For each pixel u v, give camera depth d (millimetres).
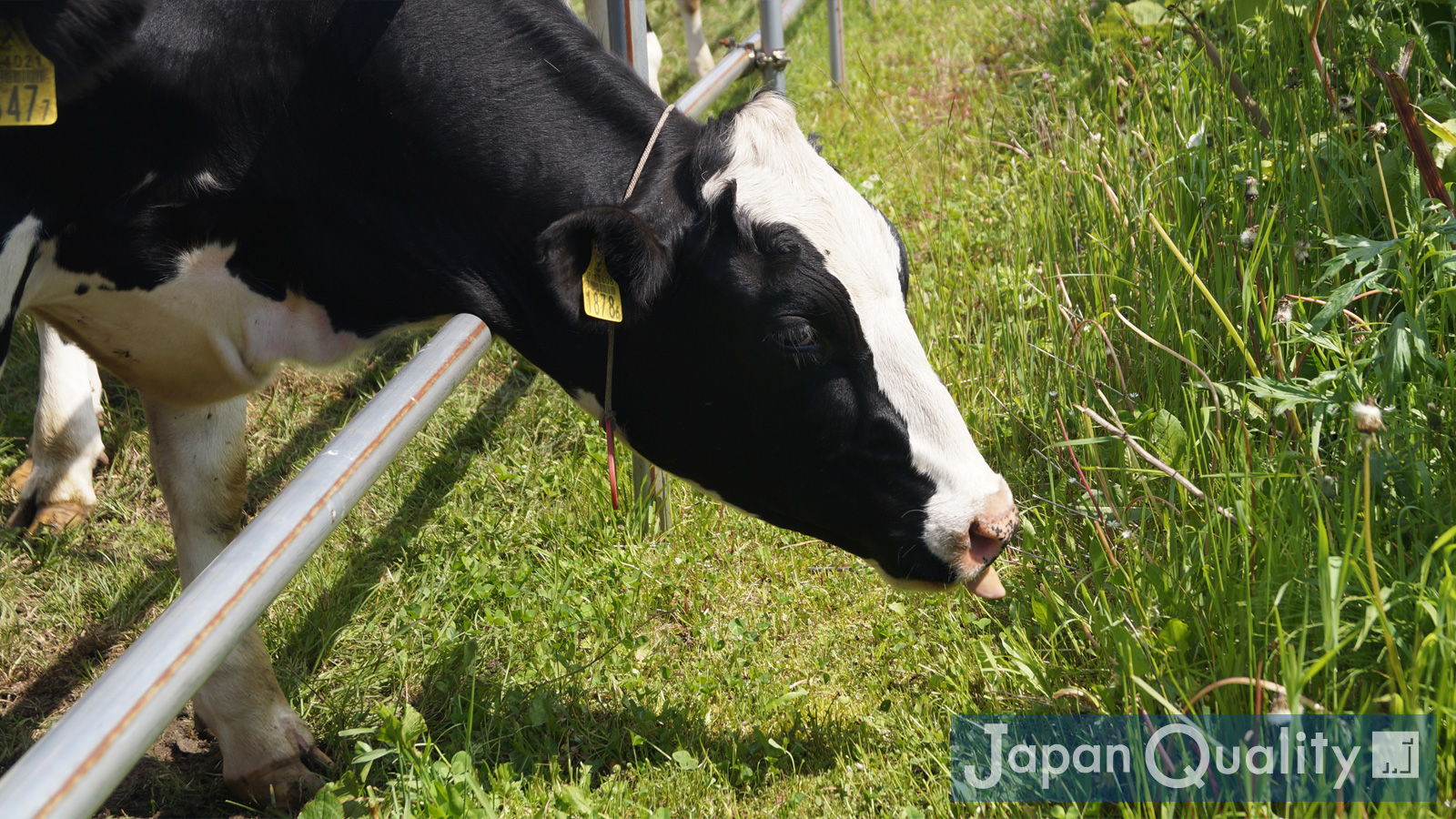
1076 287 3840
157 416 2752
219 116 2219
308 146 2297
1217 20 4926
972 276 4211
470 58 2293
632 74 2422
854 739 2562
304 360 2531
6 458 3842
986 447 3441
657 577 3158
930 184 5238
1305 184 3307
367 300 2441
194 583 1506
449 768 2377
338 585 3189
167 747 2781
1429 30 3768
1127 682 2330
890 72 6613
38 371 4270
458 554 3307
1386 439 2471
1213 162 3684
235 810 2598
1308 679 1901
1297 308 3045
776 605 3035
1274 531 2418
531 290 2367
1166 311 3229
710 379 2303
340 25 2252
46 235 2188
